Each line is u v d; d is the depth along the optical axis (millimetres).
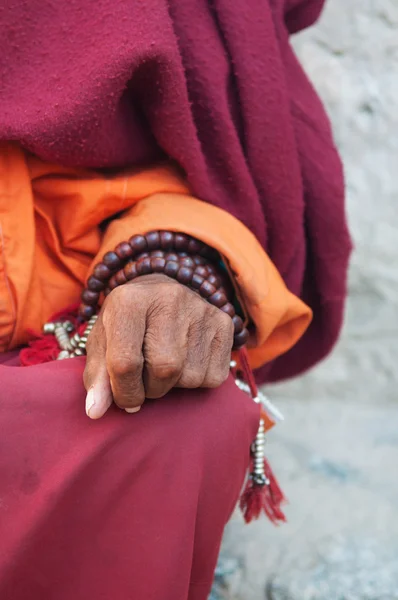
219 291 812
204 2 926
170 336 664
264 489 877
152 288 697
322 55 1685
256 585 1119
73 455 663
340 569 1146
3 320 832
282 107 956
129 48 780
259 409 813
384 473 1437
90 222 893
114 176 905
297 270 1062
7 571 646
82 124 800
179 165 958
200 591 794
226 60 930
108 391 660
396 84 1693
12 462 652
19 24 815
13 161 854
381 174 1714
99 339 691
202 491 734
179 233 835
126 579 698
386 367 1753
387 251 1726
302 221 1021
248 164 962
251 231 977
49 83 810
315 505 1318
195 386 691
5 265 824
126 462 683
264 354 981
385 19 1679
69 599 691
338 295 1120
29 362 823
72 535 676
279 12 1042
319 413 1703
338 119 1700
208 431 727
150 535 697
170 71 813
